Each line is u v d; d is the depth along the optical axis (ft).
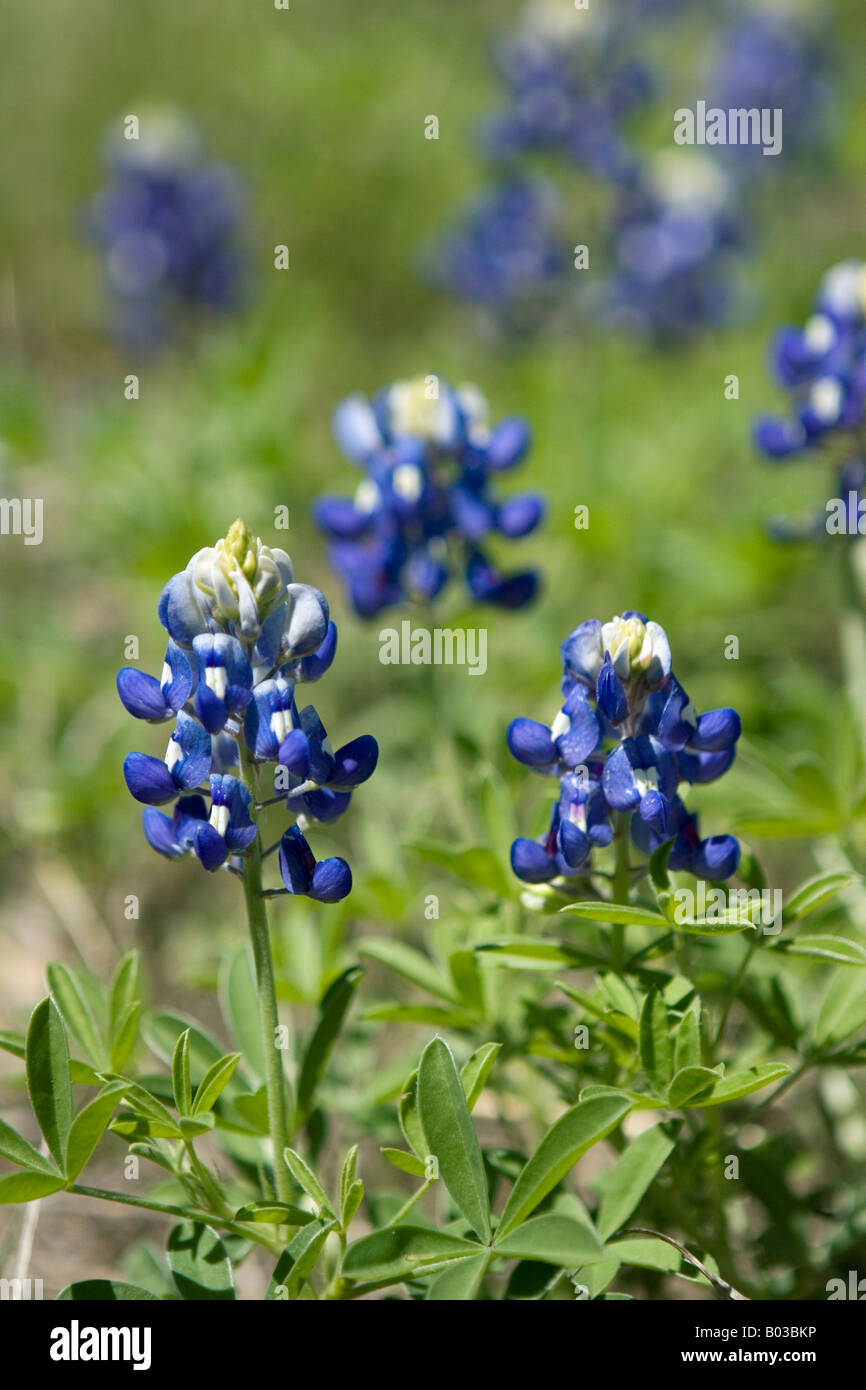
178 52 5.68
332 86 5.40
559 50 4.35
